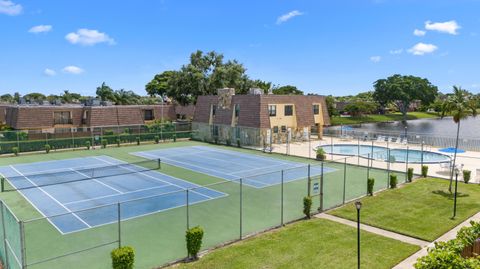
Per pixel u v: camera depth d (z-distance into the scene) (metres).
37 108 52.16
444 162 30.83
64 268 13.19
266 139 46.28
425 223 17.73
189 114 73.12
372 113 125.56
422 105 137.38
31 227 17.47
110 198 22.77
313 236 16.16
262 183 26.67
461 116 23.73
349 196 22.88
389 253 14.36
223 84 70.75
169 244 15.51
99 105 62.72
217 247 15.12
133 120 59.31
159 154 41.12
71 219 18.64
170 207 20.75
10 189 24.84
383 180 27.41
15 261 11.92
